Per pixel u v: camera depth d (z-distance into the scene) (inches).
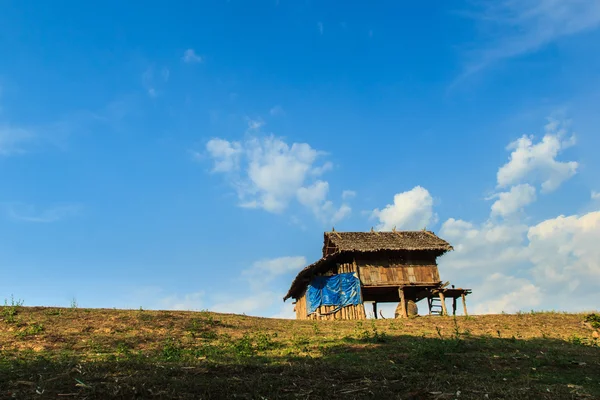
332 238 1293.1
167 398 347.9
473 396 382.6
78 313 810.2
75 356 531.2
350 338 708.0
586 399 383.2
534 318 1013.8
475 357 558.3
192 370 439.5
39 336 640.4
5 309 788.0
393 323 955.3
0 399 335.6
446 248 1253.1
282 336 745.0
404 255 1269.7
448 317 1056.8
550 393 397.1
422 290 1304.1
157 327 753.0
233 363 488.1
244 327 823.1
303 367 465.7
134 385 371.6
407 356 555.5
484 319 1011.3
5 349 568.7
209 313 940.0
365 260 1249.4
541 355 585.9
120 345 603.5
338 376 436.1
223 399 356.8
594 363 544.1
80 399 340.5
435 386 407.5
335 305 1238.9
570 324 952.9
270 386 389.7
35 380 384.2
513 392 394.3
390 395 380.8
